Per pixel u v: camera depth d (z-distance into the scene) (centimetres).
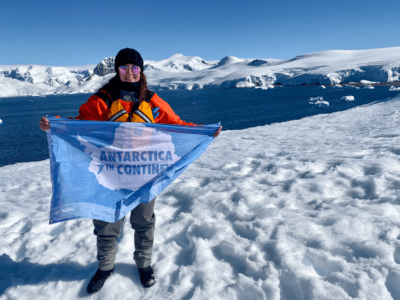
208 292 175
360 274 167
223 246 220
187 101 8675
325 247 199
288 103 5791
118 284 192
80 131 171
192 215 281
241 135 1011
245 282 177
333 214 241
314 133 858
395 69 12569
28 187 475
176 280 193
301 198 289
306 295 164
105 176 178
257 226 240
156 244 244
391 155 401
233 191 327
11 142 3009
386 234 198
